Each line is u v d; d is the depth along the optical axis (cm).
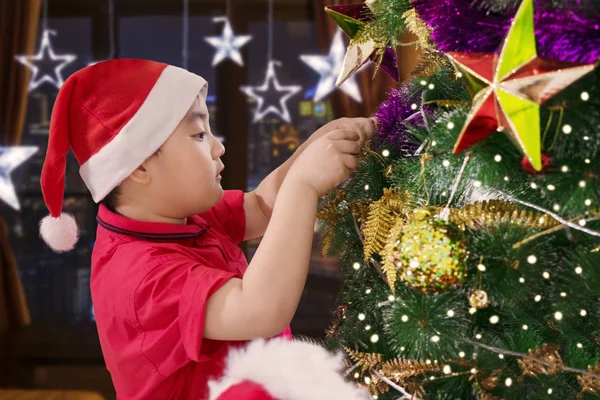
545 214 55
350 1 371
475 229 57
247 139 397
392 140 73
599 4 47
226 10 391
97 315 80
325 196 79
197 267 75
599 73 50
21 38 373
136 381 75
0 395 316
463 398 60
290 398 65
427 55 71
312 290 402
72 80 86
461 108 56
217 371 75
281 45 400
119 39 393
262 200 105
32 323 391
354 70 72
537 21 48
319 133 100
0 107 373
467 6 51
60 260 402
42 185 90
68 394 319
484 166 54
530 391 59
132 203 86
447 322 58
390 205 62
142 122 83
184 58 400
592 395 56
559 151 51
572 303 55
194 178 85
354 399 64
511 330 62
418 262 53
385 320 63
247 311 68
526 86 47
